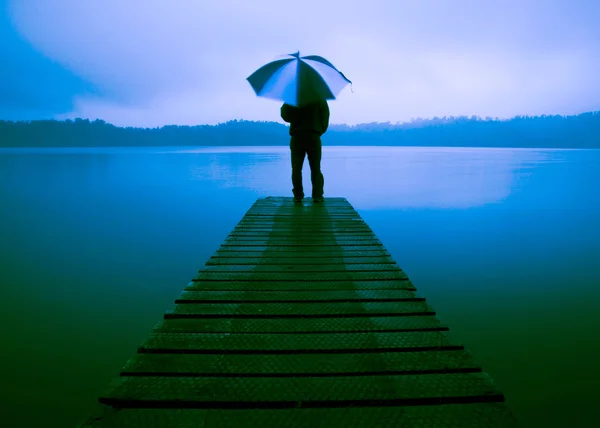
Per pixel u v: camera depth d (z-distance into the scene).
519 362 3.44
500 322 4.41
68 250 8.85
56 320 4.77
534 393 2.94
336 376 1.59
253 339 1.89
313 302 2.36
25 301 5.45
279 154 67.06
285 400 1.44
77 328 4.52
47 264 7.61
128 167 36.56
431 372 1.62
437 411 1.40
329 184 22.30
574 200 16.02
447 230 10.60
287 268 3.03
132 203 16.16
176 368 1.64
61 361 3.66
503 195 17.81
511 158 53.59
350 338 1.90
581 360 3.47
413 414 1.39
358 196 17.42
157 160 48.44
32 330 4.44
